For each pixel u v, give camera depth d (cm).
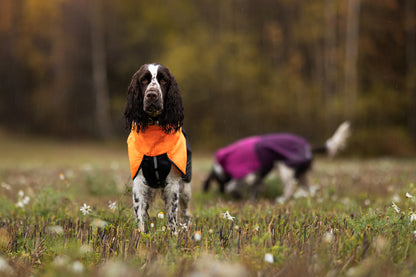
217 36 2595
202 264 269
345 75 2205
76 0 2927
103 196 694
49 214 461
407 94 2152
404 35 2222
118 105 2873
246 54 2469
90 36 2955
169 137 395
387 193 630
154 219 393
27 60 3141
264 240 304
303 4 2455
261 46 2617
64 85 2923
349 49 2177
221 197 702
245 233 333
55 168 1055
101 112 2897
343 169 1040
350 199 596
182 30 2797
